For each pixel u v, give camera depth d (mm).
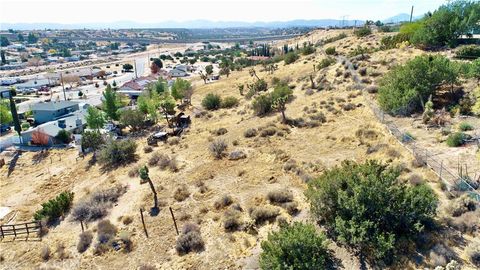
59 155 52781
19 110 85750
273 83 75250
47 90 126312
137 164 41625
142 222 27344
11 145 58594
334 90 52219
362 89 47969
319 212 22016
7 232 30625
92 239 27281
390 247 17812
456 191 21406
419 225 18734
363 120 38781
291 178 30203
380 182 19875
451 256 17156
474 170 23547
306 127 41531
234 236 23688
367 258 18453
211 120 56938
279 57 117375
